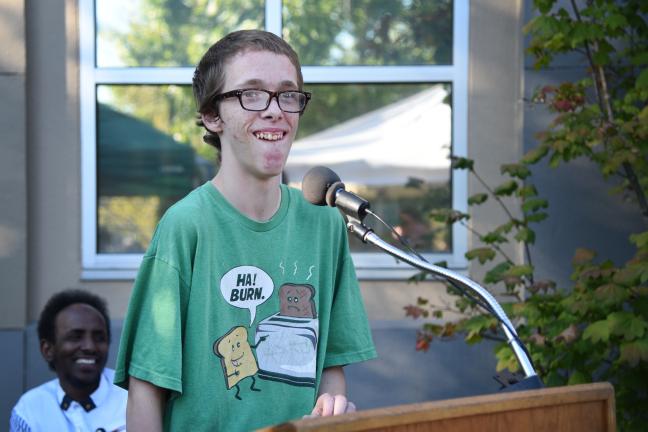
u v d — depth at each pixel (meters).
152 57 6.24
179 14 6.24
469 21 6.20
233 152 2.94
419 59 6.25
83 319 4.92
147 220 6.27
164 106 6.27
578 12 5.37
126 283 6.17
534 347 5.12
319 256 3.10
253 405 2.88
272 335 2.94
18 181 5.98
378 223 6.27
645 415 5.26
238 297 2.90
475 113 6.20
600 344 5.07
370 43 6.27
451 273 2.84
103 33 6.21
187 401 2.83
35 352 5.98
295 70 2.97
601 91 5.62
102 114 6.22
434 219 5.54
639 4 5.45
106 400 4.97
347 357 3.21
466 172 6.21
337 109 6.29
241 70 2.89
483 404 2.14
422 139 6.27
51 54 6.14
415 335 6.09
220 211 2.92
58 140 6.14
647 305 4.93
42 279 6.14
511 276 5.18
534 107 5.95
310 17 6.25
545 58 5.59
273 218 3.00
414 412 2.06
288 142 2.94
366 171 6.30
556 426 2.25
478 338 5.38
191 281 2.84
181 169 6.27
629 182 5.63
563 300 5.09
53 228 6.15
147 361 2.78
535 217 5.45
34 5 6.11
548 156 6.00
